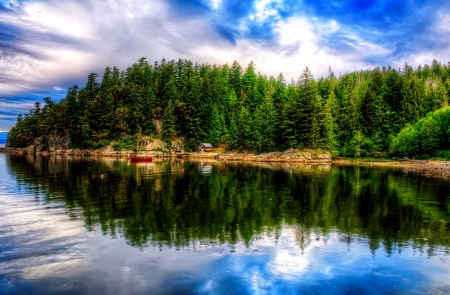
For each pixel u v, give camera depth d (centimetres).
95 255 1296
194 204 2362
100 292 983
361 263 1242
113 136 11919
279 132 10131
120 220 1858
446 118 8494
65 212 2055
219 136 11775
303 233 1636
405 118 10106
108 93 12550
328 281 1080
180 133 11812
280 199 2623
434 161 7838
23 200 2459
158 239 1510
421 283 1075
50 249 1363
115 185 3356
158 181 3753
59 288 1010
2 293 974
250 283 1055
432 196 2825
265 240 1514
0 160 8006
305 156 8988
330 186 3481
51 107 15500
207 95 12550
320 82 13138
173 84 12888
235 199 2594
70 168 5512
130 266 1187
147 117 11900
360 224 1825
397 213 2114
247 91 14000
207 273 1129
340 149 9969
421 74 14662
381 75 12131
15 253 1312
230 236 1570
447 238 1571
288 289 1019
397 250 1393
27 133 14888
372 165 7488
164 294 971
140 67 13975
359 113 10300
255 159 9769
